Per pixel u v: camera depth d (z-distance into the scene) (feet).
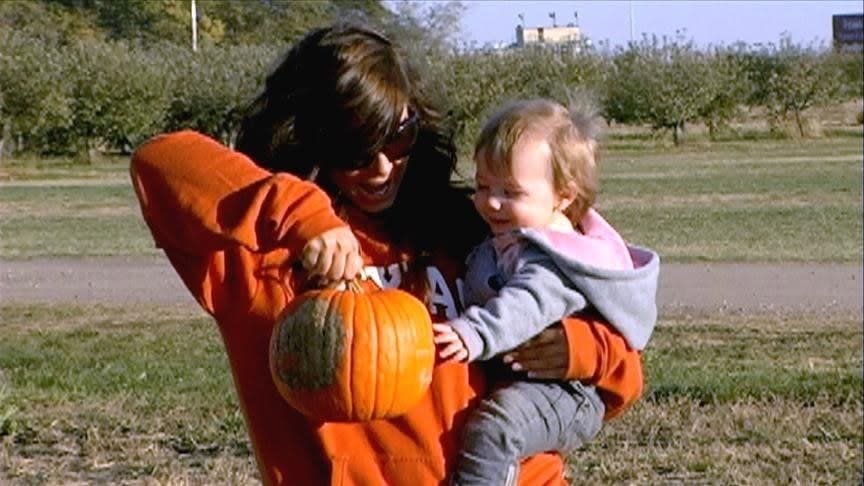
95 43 150.61
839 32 218.59
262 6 202.08
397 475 10.66
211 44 175.83
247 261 10.61
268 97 11.21
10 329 41.01
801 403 28.84
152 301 47.06
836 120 184.24
